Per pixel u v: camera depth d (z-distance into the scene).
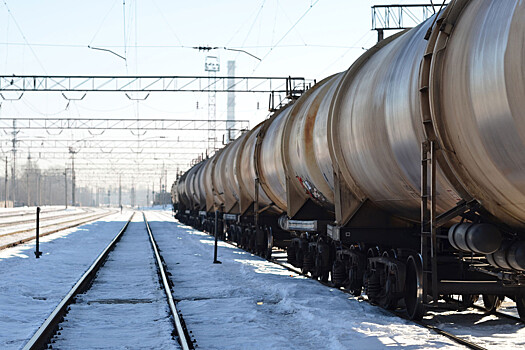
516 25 7.61
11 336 10.04
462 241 9.29
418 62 10.23
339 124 13.82
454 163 9.31
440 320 11.28
